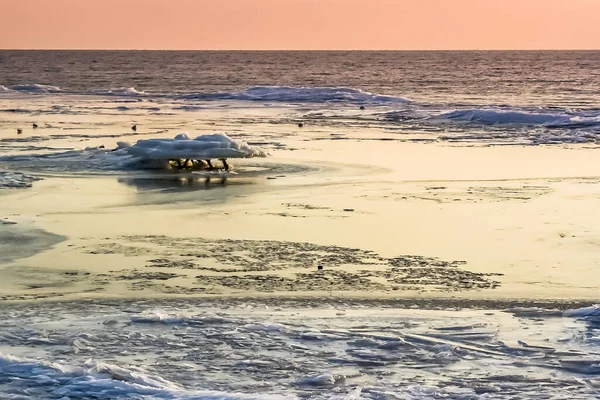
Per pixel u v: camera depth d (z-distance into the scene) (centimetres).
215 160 8362
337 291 4141
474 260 4712
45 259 4703
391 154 9081
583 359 3234
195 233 5312
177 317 3684
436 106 16562
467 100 18850
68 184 7050
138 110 15800
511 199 6431
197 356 3284
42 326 3606
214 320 3662
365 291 4141
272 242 5091
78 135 10988
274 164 8219
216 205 6178
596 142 10125
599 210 6016
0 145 9669
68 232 5322
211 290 4153
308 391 2973
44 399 2892
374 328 3578
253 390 2981
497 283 4281
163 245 5009
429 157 8831
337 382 3050
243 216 5806
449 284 4266
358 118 13838
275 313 3778
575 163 8331
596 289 4175
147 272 4459
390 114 14400
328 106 16725
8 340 3434
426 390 2952
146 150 7975
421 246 5012
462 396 2908
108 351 3328
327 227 5484
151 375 3097
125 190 6781
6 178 7175
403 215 5856
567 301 3981
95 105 17125
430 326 3603
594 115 13062
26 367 3130
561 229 5438
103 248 4941
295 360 3247
